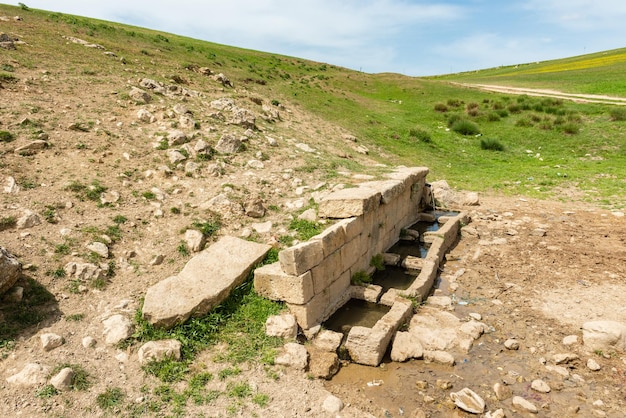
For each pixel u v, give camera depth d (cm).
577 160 2081
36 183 845
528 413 532
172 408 502
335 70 4409
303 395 544
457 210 1380
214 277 703
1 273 570
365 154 1820
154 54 2309
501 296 838
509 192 1570
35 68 1378
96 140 1059
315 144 1603
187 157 1098
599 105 2998
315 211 940
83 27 2486
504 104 3200
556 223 1219
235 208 927
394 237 1134
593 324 661
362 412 527
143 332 601
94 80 1414
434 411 536
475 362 636
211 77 2116
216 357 590
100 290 669
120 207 864
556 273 909
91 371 532
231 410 505
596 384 582
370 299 821
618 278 864
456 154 2186
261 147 1305
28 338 555
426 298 840
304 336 678
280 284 685
